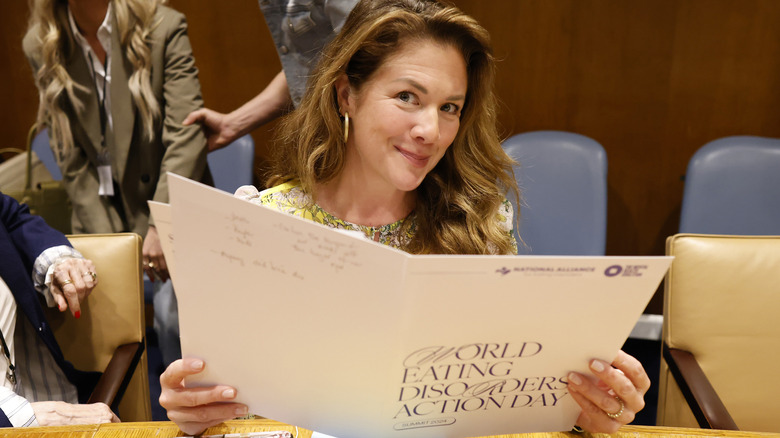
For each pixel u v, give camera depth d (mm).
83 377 1393
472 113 1038
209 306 728
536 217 1915
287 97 1930
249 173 2045
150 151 1904
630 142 2277
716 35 2113
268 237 671
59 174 2131
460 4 2215
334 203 1072
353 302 682
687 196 1904
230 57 2352
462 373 745
